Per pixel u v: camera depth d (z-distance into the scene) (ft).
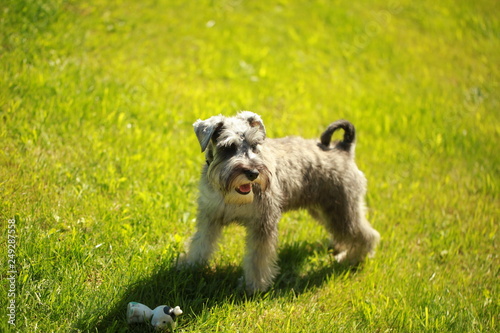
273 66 29.58
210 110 23.68
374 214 19.90
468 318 14.69
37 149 17.93
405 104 28.89
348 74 31.17
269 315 13.75
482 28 40.24
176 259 14.90
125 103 22.39
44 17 26.25
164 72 26.11
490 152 25.61
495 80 33.71
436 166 24.21
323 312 14.32
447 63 34.83
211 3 33.63
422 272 17.02
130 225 15.81
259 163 13.21
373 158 23.90
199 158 20.52
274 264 15.33
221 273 15.19
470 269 17.67
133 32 28.60
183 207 17.48
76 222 15.14
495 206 21.59
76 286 12.78
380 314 14.39
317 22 35.19
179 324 12.65
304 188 15.55
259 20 33.65
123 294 13.03
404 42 36.22
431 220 19.95
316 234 18.28
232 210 14.10
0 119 18.62
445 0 43.42
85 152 18.57
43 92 20.77
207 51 28.91
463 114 29.27
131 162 18.85
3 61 21.80
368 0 39.96
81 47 25.52
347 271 16.65
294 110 26.11
